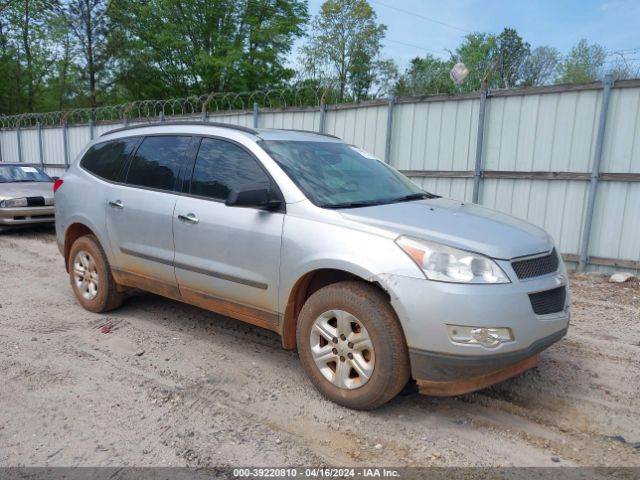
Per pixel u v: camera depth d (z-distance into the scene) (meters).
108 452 3.01
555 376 4.11
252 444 3.12
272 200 3.86
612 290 6.81
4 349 4.49
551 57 20.33
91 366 4.18
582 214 7.75
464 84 10.98
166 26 32.25
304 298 3.82
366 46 38.62
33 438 3.16
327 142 4.76
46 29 33.09
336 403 3.57
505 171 8.33
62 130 16.72
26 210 10.18
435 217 3.64
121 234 4.93
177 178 4.56
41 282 6.78
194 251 4.27
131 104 14.44
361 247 3.32
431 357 3.12
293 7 34.06
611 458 3.04
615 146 7.38
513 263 3.24
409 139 9.25
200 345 4.64
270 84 32.31
